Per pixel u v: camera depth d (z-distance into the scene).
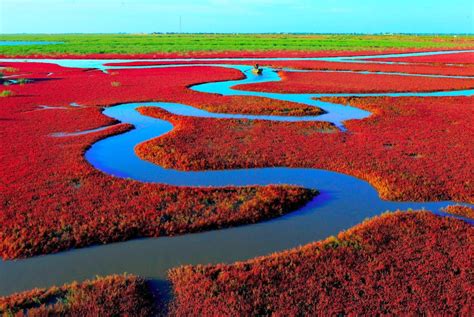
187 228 14.04
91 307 9.87
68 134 26.06
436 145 23.42
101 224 13.91
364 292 10.37
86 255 12.53
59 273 11.60
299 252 12.41
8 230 13.38
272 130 27.16
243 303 10.00
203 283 10.79
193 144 23.64
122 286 10.70
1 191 16.28
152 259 12.34
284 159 21.05
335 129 27.66
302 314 9.64
